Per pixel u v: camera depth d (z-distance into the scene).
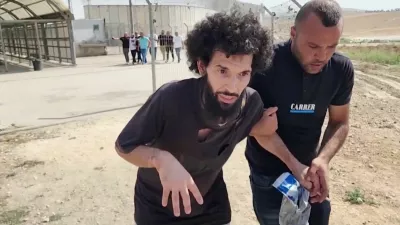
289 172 2.28
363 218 3.75
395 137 6.24
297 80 2.09
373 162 5.19
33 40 25.42
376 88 11.16
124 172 5.05
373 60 19.73
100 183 4.72
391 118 7.51
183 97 1.58
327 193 2.07
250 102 1.74
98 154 5.73
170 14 42.72
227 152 1.81
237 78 1.47
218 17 1.44
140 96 10.38
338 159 5.32
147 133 1.63
